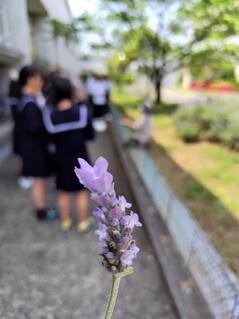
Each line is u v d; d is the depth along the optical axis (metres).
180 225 2.17
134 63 10.88
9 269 2.07
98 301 1.83
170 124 7.21
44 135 2.37
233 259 2.16
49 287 1.92
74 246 2.36
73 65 18.09
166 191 2.56
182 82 22.08
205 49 8.70
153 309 1.78
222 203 3.10
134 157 4.16
